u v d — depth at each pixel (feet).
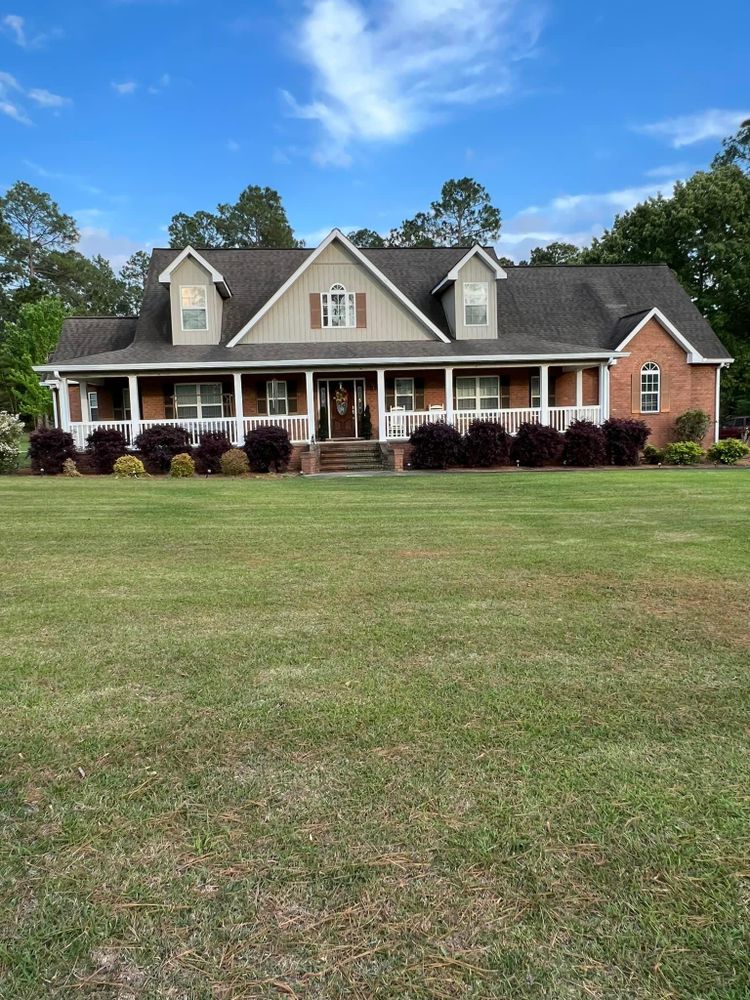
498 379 72.28
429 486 44.96
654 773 8.34
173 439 59.57
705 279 124.88
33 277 190.39
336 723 9.71
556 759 8.69
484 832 7.17
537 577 18.43
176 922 5.92
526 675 11.44
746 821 7.36
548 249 176.14
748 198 119.75
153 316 71.82
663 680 11.21
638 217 126.41
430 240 190.08
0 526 27.40
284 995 5.16
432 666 11.89
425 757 8.75
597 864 6.66
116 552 22.24
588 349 67.05
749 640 13.17
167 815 7.53
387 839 7.07
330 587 17.46
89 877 6.52
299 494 39.78
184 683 11.19
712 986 5.24
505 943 5.67
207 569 19.67
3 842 7.07
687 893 6.25
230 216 196.03
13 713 10.07
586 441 63.16
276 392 70.03
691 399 73.51
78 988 5.23
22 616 14.93
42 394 122.72
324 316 69.56
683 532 25.76
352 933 5.79
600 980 5.29
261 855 6.83
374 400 71.26
